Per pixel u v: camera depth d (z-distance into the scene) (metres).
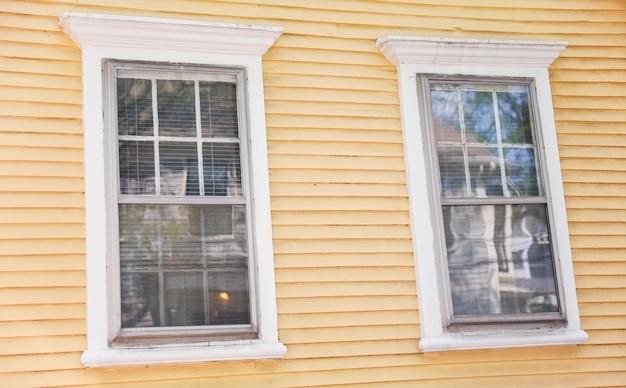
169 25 6.44
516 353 6.88
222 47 6.62
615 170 7.47
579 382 6.96
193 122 6.46
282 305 6.40
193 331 6.12
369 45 7.10
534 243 7.06
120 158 6.24
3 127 6.10
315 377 6.37
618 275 7.25
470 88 7.22
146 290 6.11
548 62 7.45
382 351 6.55
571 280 7.04
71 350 5.90
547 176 7.20
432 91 7.12
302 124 6.77
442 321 6.67
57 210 6.07
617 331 7.14
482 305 6.82
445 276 6.74
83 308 5.98
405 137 6.95
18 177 6.05
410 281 6.74
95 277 5.99
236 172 6.48
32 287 5.91
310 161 6.71
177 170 6.35
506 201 7.04
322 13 7.04
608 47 7.73
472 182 7.02
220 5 6.77
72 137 6.21
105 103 6.27
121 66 6.36
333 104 6.89
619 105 7.63
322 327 6.46
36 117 6.18
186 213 6.32
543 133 7.28
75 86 6.31
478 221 6.97
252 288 6.31
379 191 6.83
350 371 6.46
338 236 6.64
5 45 6.24
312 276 6.52
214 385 6.15
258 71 6.68
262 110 6.62
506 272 6.94
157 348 6.01
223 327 6.21
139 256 6.14
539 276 7.02
